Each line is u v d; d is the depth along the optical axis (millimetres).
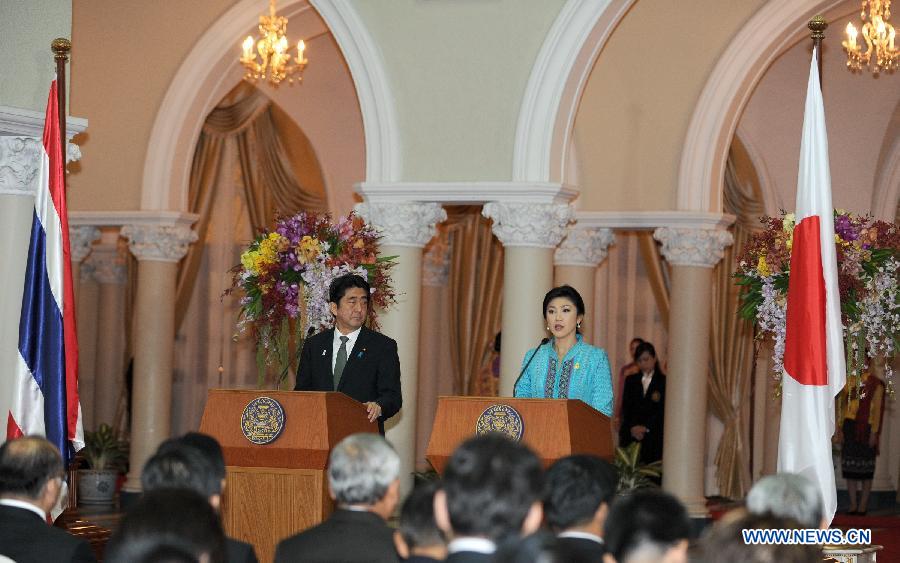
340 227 8633
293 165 17625
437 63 10750
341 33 10984
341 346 7688
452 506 3348
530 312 10539
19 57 7895
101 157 14312
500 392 10664
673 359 13547
